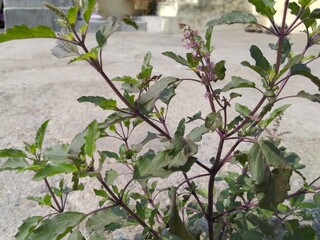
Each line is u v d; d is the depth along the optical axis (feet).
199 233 0.98
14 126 2.16
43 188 1.48
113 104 0.77
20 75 3.48
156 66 3.97
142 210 0.91
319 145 1.98
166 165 0.72
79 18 6.30
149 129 2.18
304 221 1.25
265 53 4.76
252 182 0.94
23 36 0.63
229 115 2.46
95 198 1.42
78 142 0.73
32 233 0.68
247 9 7.63
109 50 4.98
